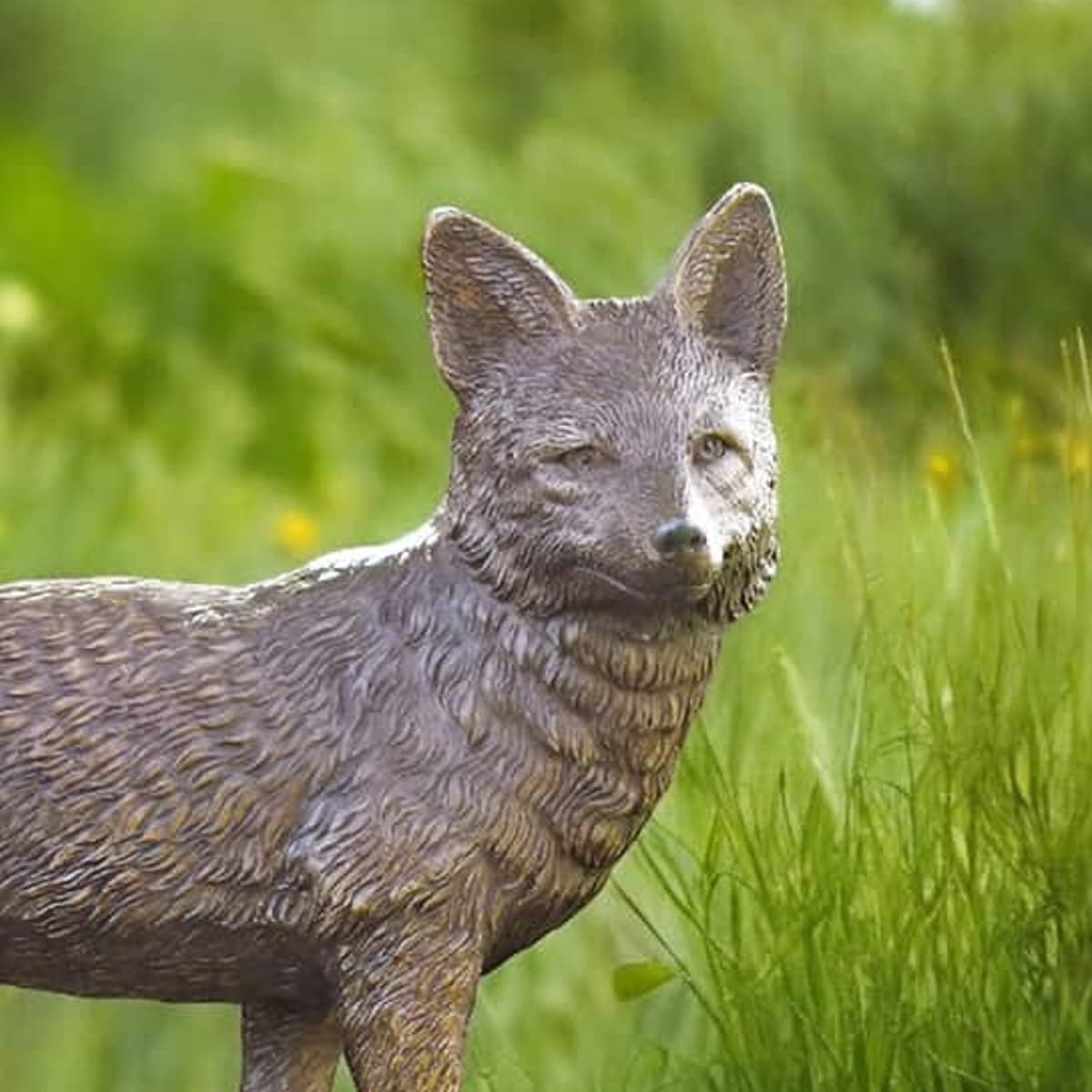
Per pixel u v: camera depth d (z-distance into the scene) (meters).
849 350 11.50
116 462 11.75
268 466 13.29
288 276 13.88
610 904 6.90
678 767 5.70
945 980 5.26
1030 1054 5.22
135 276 14.76
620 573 4.05
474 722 4.19
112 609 4.30
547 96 16.80
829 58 13.63
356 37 18.58
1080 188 12.35
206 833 4.19
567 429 4.10
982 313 11.88
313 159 14.61
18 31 20.86
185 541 10.48
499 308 4.20
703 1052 5.89
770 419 4.30
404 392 12.85
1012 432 6.69
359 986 4.21
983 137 12.63
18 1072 7.59
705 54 15.29
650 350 4.16
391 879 4.17
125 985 4.36
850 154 12.91
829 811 5.35
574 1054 6.70
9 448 11.30
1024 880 5.28
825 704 6.16
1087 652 5.61
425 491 10.67
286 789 4.20
